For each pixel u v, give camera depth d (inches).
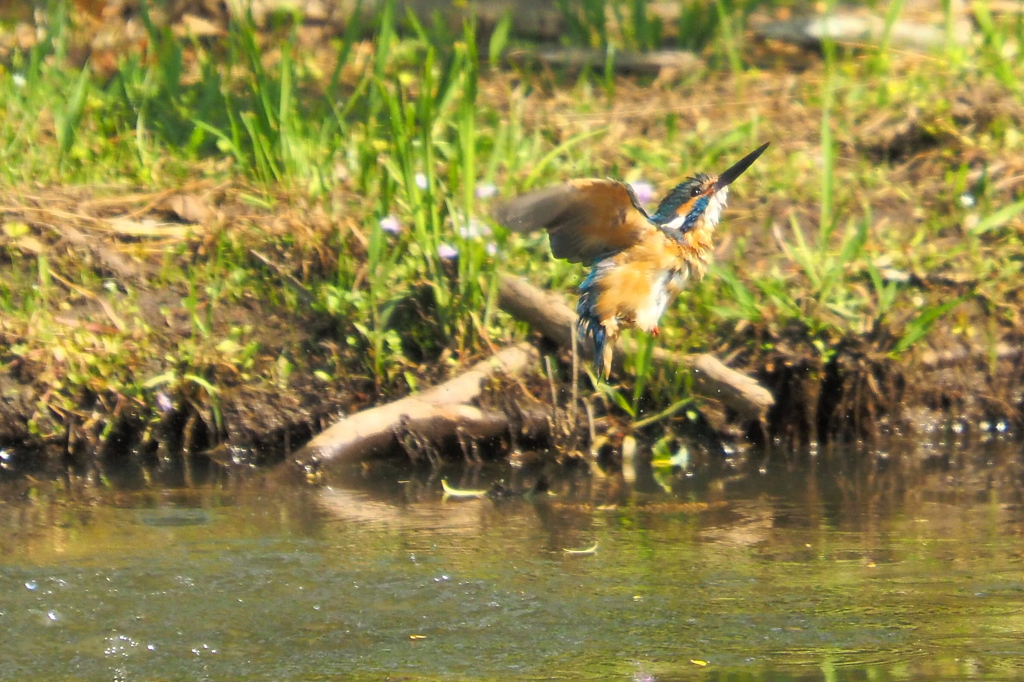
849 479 414.9
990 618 313.6
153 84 562.6
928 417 458.6
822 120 536.7
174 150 524.1
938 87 581.0
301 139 515.2
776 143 551.2
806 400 448.8
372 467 420.8
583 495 399.2
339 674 288.8
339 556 346.3
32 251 464.8
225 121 543.8
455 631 307.9
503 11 637.9
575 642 303.0
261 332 450.6
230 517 373.4
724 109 576.7
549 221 333.4
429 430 424.5
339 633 306.8
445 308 448.5
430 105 476.7
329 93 533.0
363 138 526.0
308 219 476.4
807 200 514.3
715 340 457.1
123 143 523.2
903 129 549.6
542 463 429.1
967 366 465.1
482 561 345.1
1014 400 462.9
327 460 415.2
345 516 376.2
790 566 343.9
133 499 387.5
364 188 492.7
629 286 350.9
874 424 453.7
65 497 388.5
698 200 359.3
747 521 376.5
